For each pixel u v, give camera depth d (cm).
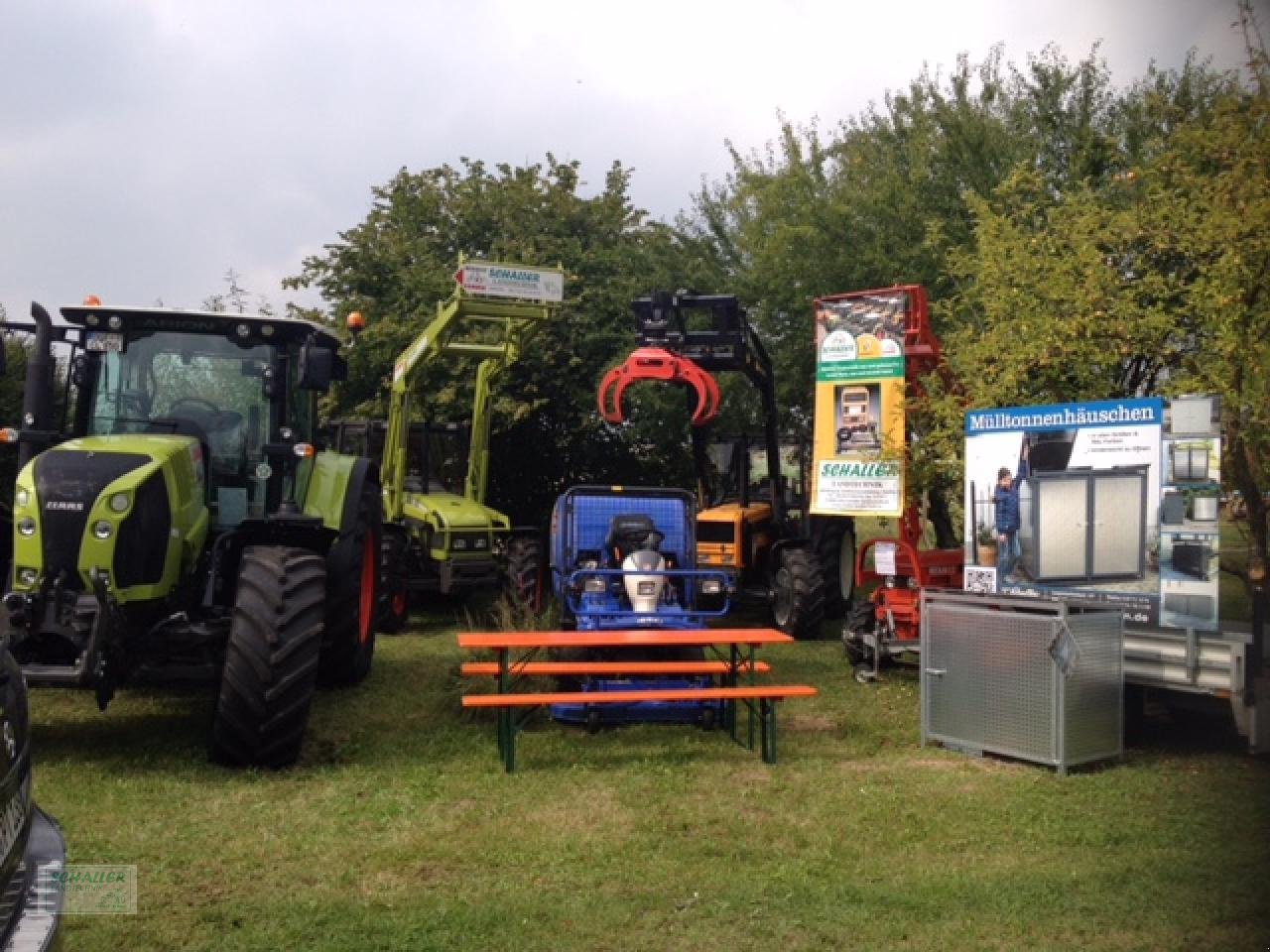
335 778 643
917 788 628
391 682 948
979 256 1049
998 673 694
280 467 776
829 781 644
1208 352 838
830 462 1016
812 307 1591
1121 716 691
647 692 695
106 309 751
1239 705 668
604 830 557
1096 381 900
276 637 639
